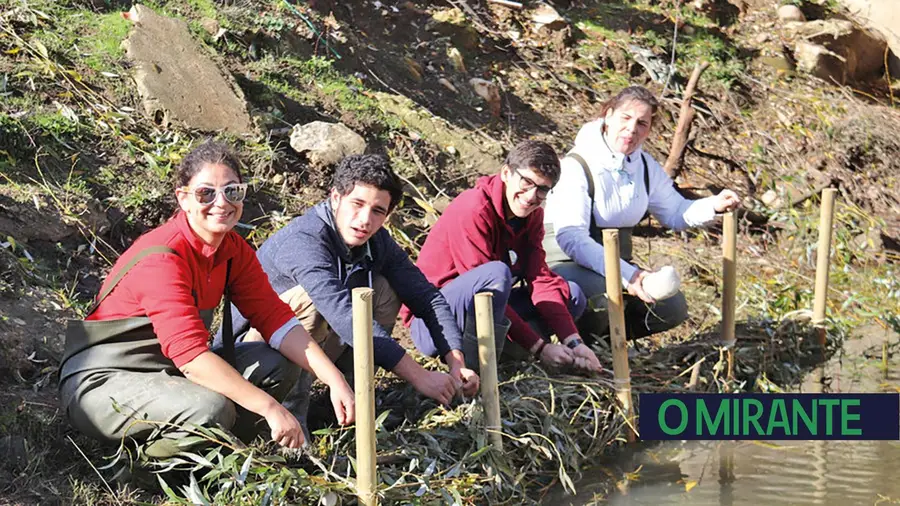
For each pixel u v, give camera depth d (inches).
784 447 183.3
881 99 339.3
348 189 158.2
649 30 321.7
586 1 326.6
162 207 202.1
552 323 179.6
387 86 260.2
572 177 191.5
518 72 290.2
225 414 144.9
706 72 313.0
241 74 233.5
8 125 197.0
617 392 177.8
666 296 177.5
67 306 178.2
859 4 360.8
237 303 154.1
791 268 252.8
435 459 156.9
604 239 173.0
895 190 297.1
